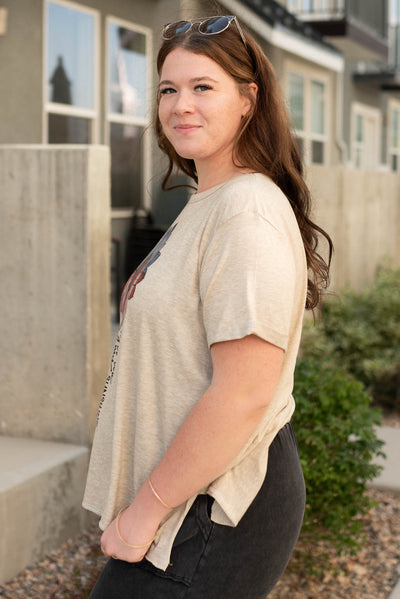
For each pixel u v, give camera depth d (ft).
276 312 4.59
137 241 27.84
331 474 11.16
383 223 27.55
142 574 5.09
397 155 64.28
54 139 25.17
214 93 5.08
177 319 4.92
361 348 21.24
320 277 5.86
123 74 28.25
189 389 4.97
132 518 4.89
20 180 12.26
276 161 5.26
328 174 22.65
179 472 4.69
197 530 5.01
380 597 10.95
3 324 12.62
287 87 40.29
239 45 5.15
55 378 12.39
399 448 16.89
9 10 23.30
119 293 25.86
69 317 12.20
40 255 12.27
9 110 23.56
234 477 5.07
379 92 58.08
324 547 12.21
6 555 10.69
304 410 11.39
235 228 4.72
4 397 12.75
